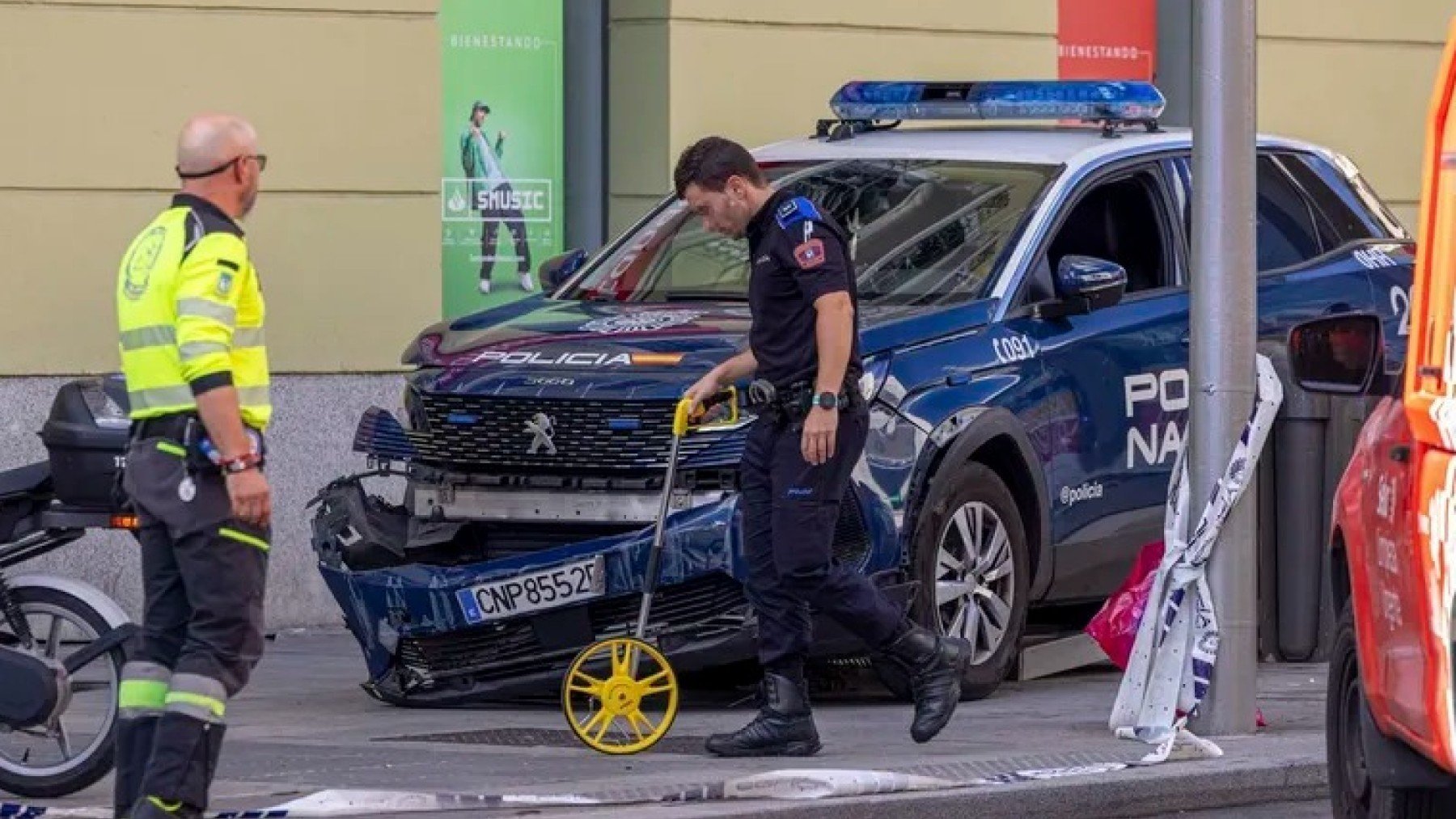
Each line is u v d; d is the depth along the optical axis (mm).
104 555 27188
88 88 27234
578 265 25156
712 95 31016
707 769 19016
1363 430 16359
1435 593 13703
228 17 27859
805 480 19094
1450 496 13523
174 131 27625
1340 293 25703
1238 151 20531
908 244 23672
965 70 32531
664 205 25516
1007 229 23688
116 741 16359
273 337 28188
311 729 21438
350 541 22578
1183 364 24609
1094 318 23969
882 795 17828
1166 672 20609
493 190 31109
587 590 21344
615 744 19938
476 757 19719
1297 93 35469
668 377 21391
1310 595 25203
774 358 19156
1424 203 14414
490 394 21781
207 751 15562
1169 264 24875
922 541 21953
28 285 27016
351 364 28578
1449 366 13750
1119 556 24172
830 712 22359
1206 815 18906
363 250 28625
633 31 31125
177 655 15953
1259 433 20562
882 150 25047
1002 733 21016
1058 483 23328
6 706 17594
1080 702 23141
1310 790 19578
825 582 19281
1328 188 26547
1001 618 22969
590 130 31547
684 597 21391
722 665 23094
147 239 15656
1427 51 36344
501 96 31125
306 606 28375
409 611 21953
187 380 15398
